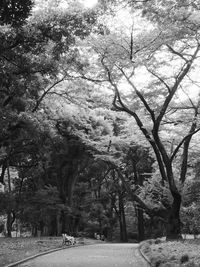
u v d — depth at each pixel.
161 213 25.75
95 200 45.88
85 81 28.33
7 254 16.67
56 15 14.96
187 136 23.64
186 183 25.80
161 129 27.05
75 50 18.94
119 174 29.42
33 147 32.75
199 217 29.55
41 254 18.55
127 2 13.16
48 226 44.59
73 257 17.25
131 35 21.22
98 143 30.91
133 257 17.06
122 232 50.66
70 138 35.41
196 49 22.12
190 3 12.17
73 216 38.47
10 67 15.43
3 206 35.03
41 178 43.12
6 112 20.09
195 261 11.36
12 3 9.80
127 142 30.86
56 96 30.66
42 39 14.57
